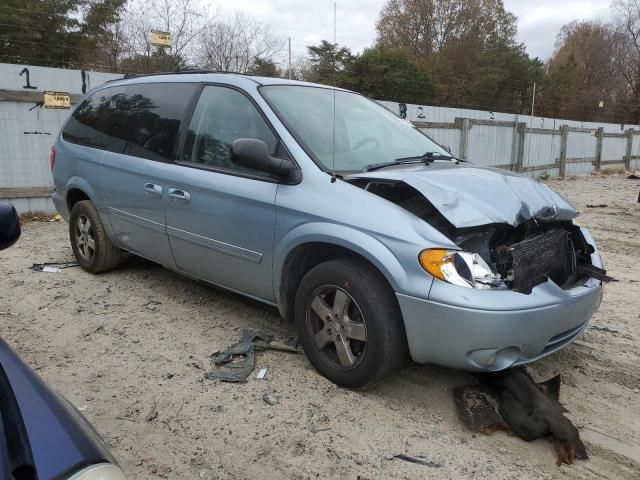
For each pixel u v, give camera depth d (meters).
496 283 3.05
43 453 1.42
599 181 17.97
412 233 3.09
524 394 3.21
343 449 2.96
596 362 4.04
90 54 15.77
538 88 39.19
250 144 3.44
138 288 5.25
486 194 3.39
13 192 8.63
